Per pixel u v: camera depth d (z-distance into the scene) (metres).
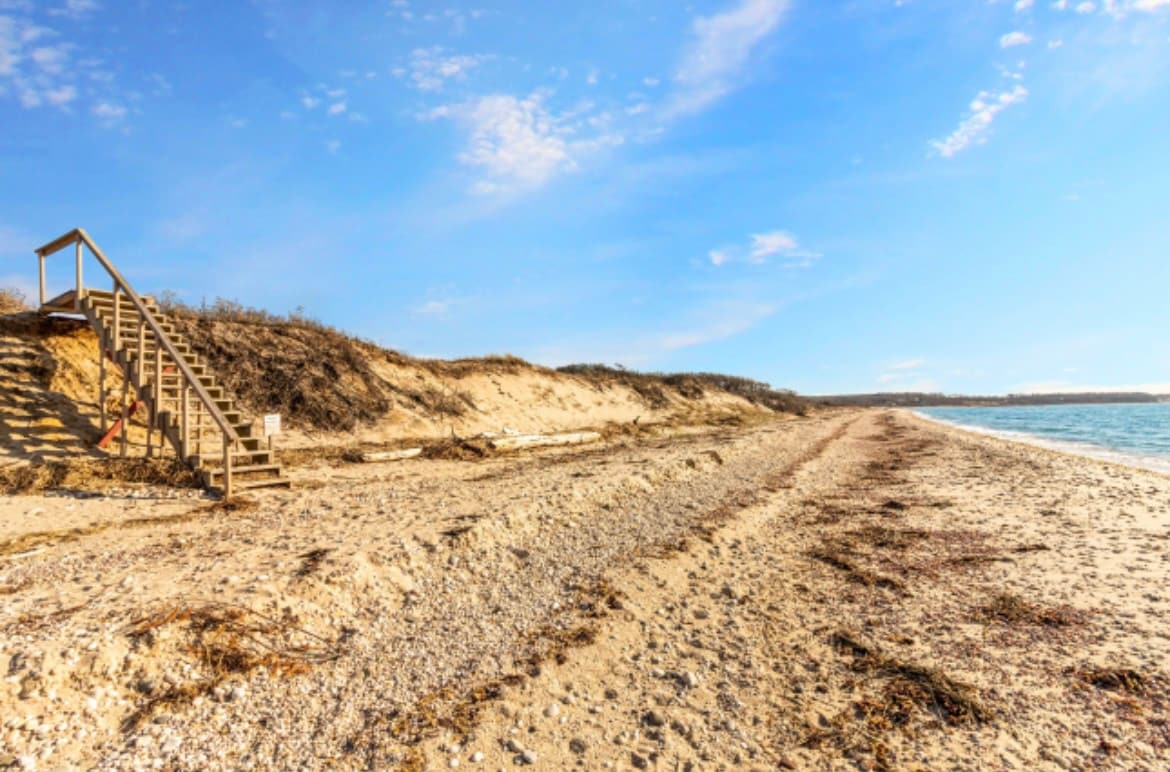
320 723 4.25
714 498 12.86
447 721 4.34
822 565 8.44
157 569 6.29
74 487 9.67
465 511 9.47
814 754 4.13
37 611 5.01
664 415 36.97
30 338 12.71
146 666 4.41
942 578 7.84
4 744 3.57
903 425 50.34
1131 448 31.27
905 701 4.75
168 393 11.91
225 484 9.77
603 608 6.50
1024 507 12.55
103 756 3.69
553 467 15.77
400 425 18.72
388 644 5.39
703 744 4.23
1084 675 5.14
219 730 4.04
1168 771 3.89
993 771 3.91
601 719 4.53
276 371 16.97
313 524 8.54
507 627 5.95
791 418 58.38
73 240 11.98
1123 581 7.60
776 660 5.51
